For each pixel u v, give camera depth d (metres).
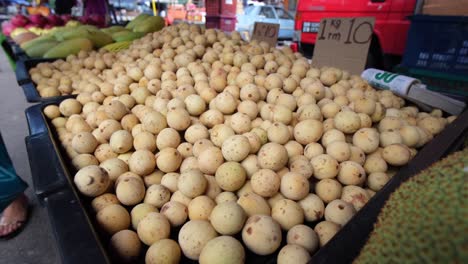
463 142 0.34
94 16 1.56
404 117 0.46
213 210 0.27
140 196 0.31
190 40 0.76
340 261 0.19
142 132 0.38
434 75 0.76
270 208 0.30
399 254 0.16
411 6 1.08
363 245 0.20
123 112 0.44
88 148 0.38
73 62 0.78
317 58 0.75
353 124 0.38
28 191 0.70
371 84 0.61
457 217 0.15
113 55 0.80
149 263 0.25
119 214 0.28
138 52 0.74
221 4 1.51
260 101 0.47
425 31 0.75
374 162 0.35
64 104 0.50
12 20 1.42
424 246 0.15
